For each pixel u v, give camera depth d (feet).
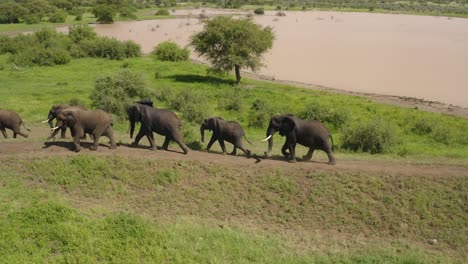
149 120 57.31
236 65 147.02
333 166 55.77
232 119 103.30
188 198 50.11
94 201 48.44
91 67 176.86
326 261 40.40
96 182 51.08
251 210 49.01
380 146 76.48
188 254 39.34
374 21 390.63
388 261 40.86
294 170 54.29
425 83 162.61
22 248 37.91
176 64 186.70
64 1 416.67
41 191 48.08
